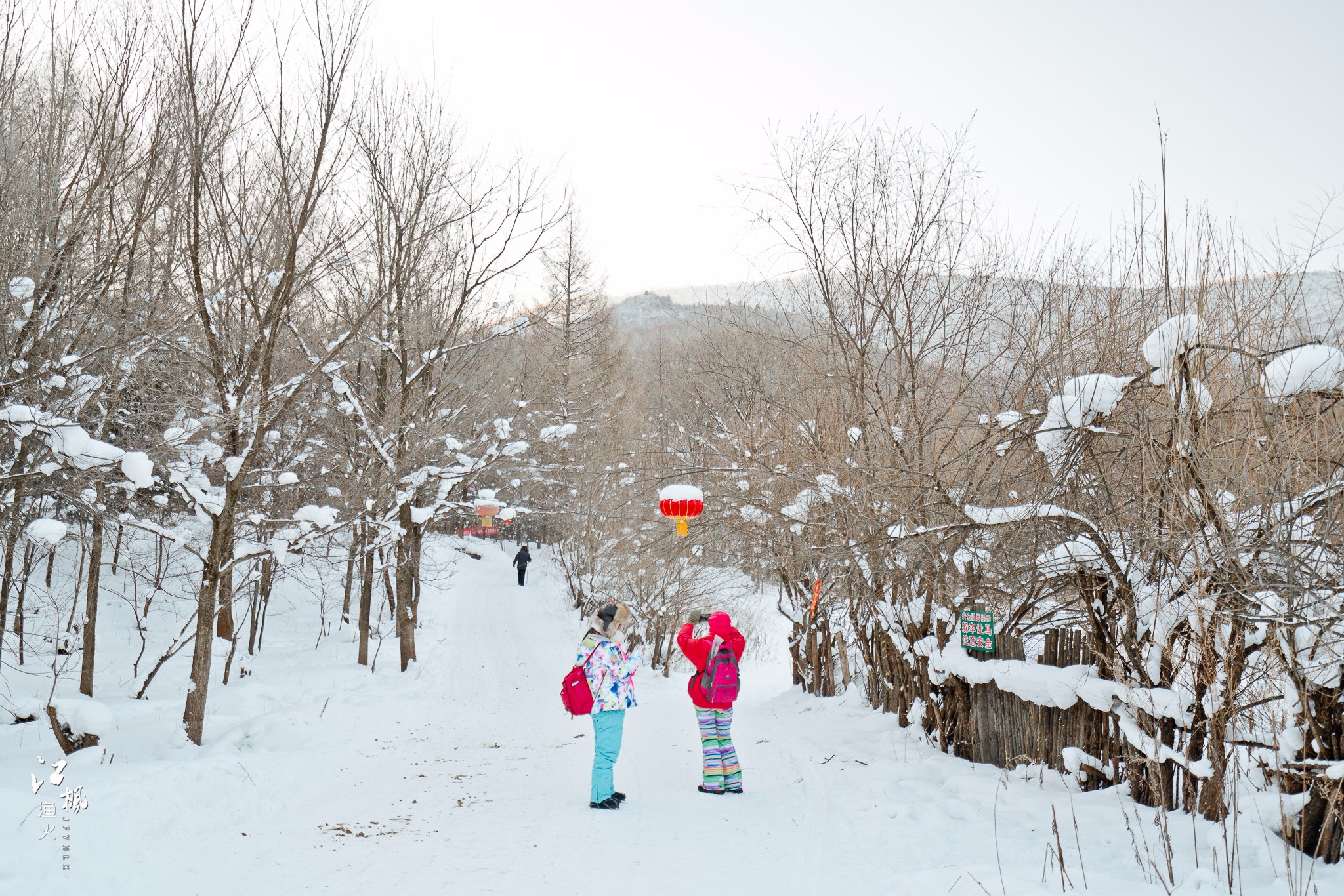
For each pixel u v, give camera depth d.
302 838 5.71
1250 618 4.30
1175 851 4.82
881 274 9.30
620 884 4.72
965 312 9.04
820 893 4.57
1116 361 6.67
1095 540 5.59
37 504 10.92
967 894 4.27
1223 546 4.40
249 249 8.80
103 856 4.80
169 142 8.84
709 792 7.03
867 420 8.68
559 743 9.79
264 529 13.94
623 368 37.62
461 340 16.19
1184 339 4.79
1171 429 4.75
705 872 4.92
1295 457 4.38
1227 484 4.70
